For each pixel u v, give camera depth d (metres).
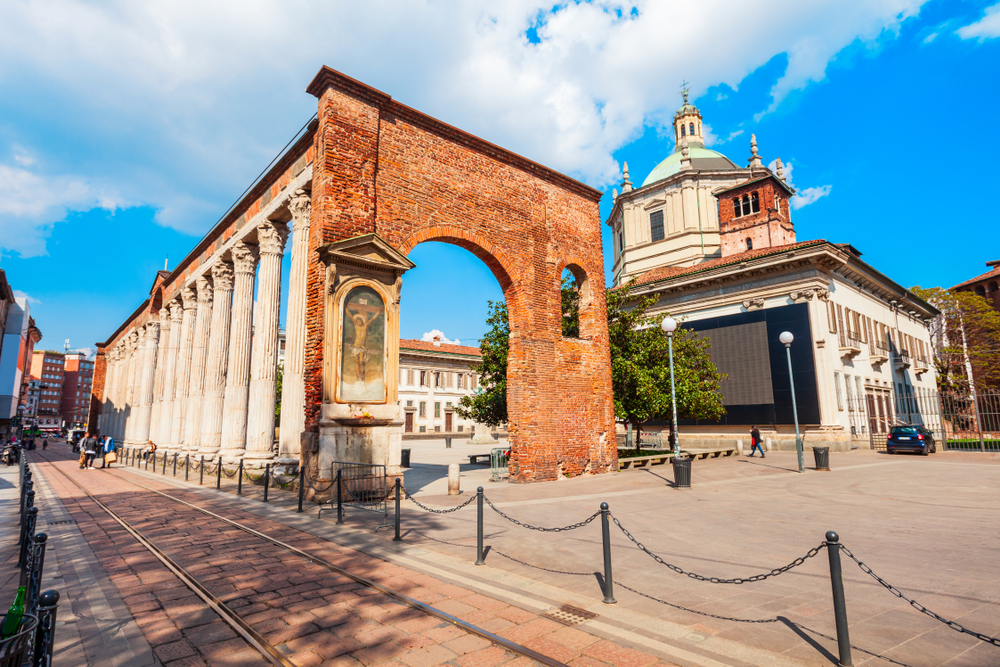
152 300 33.66
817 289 29.09
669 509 10.89
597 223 20.12
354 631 4.79
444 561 7.00
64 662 4.21
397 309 13.44
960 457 23.94
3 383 62.75
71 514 11.53
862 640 4.45
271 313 18.19
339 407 12.15
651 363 23.91
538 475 16.16
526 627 4.80
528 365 16.62
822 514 10.23
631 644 4.41
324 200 12.86
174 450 24.94
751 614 5.06
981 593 5.57
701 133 52.44
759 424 30.14
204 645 4.55
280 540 8.42
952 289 55.12
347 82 13.57
